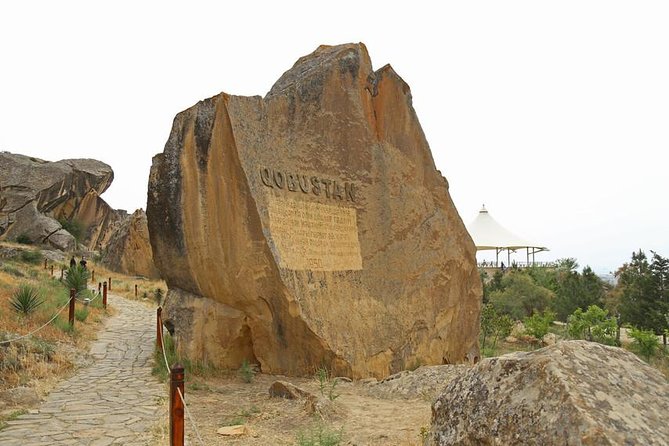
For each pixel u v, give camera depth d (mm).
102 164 47219
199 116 9930
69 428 6527
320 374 9859
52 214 43656
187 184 9844
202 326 10070
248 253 9898
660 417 2945
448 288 13273
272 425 6688
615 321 22250
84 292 19781
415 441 5617
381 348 11195
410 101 13484
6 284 17000
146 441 6023
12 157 41188
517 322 27656
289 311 9961
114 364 10773
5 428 6500
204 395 8469
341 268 11148
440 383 8938
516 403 3139
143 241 35812
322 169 11336
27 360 9523
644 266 36406
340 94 11945
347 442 5805
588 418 2762
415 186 13086
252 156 10102
